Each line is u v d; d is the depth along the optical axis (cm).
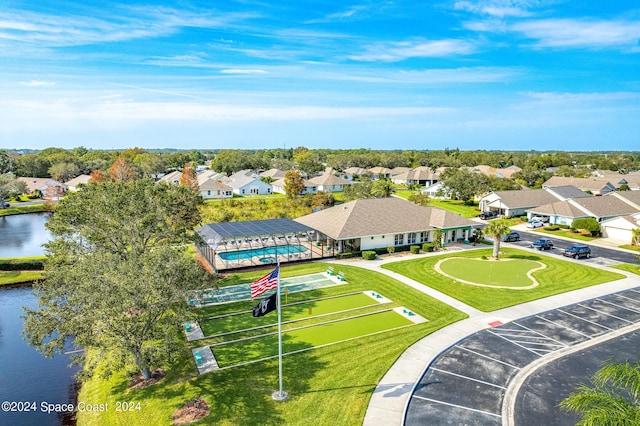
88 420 2084
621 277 4100
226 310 3272
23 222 8412
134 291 2091
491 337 2792
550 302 3422
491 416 1956
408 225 5384
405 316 3156
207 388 2205
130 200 3362
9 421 2139
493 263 4622
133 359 2162
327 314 3188
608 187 9812
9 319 3531
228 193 10744
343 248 5012
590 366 2414
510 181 9169
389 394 2139
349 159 17438
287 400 2088
